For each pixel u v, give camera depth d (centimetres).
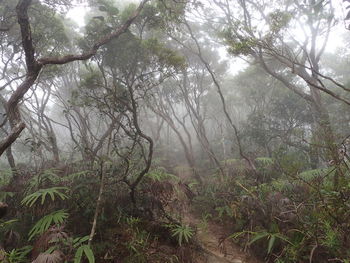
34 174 521
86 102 648
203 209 637
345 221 353
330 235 346
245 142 1177
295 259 359
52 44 884
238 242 489
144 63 741
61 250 322
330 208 363
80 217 412
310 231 373
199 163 1378
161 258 386
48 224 350
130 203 476
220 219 586
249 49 605
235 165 866
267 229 451
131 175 530
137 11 511
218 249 473
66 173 512
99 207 418
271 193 509
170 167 1114
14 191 456
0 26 711
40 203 399
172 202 554
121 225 421
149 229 451
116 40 693
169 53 675
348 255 324
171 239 450
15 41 797
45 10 814
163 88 1359
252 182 658
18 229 392
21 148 1189
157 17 750
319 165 707
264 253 432
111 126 533
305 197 464
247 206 513
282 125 1216
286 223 436
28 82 362
